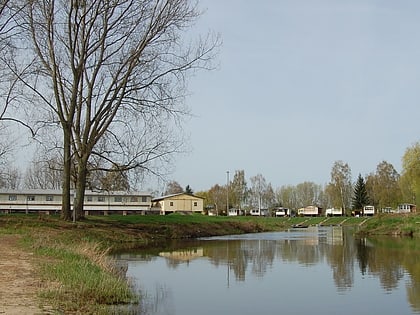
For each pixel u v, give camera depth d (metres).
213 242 39.69
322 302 15.12
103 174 37.66
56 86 33.00
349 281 19.03
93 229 34.69
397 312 13.92
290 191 152.38
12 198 75.25
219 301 15.01
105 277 14.49
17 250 21.11
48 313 10.56
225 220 62.88
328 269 22.50
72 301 12.09
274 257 27.53
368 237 48.53
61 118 33.41
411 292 16.70
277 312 13.73
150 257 26.80
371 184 117.25
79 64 33.34
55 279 14.17
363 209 117.38
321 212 139.88
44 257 19.00
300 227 84.62
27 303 11.34
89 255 19.89
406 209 102.00
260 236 50.78
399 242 40.38
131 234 37.25
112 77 33.84
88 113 34.22
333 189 123.19
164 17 33.62
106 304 12.94
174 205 96.06
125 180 36.31
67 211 35.44
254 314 13.47
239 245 36.59
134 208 83.06
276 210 135.50
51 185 94.44
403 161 70.19
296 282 18.64
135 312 12.46
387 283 18.47
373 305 14.73
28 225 32.22
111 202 81.56
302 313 13.71
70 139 34.06
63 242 25.69
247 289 17.12
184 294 15.97
